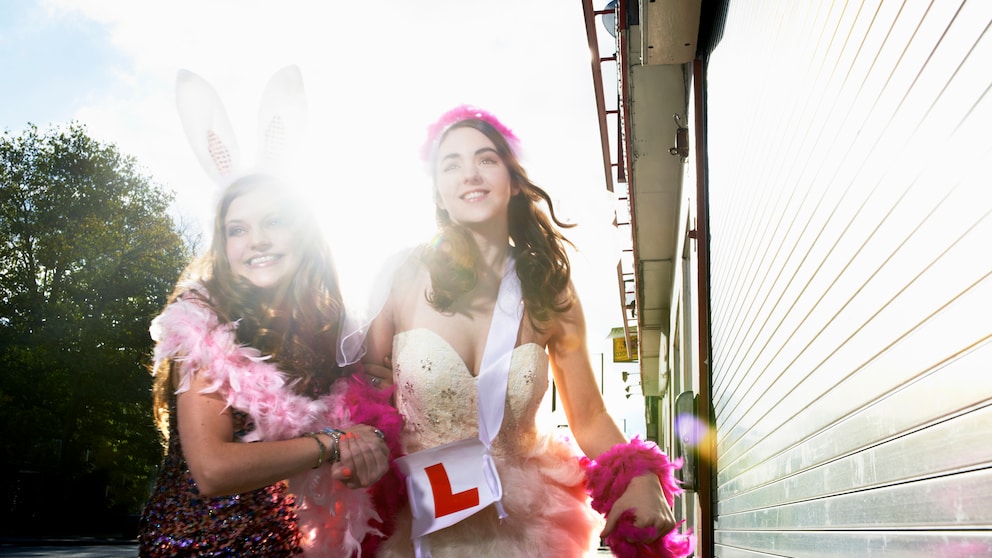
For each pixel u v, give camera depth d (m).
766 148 3.19
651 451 2.08
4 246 26.56
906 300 1.54
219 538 1.88
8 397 25.30
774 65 2.96
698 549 6.07
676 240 9.21
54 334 25.80
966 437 1.26
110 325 26.36
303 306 2.11
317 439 1.89
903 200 1.54
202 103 2.14
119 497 30.72
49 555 15.81
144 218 28.38
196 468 1.78
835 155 2.09
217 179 2.13
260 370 1.92
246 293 2.05
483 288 2.25
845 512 2.09
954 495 1.32
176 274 27.70
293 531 2.01
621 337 16.92
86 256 26.70
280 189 2.11
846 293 2.01
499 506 2.06
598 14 5.84
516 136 2.34
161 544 1.87
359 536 2.05
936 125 1.35
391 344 2.25
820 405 2.37
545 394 2.28
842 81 2.00
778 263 3.03
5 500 26.89
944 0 1.31
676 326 10.60
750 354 3.86
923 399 1.46
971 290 1.22
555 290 2.30
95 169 27.89
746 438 4.04
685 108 6.46
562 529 2.18
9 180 27.03
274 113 2.15
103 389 26.48
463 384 2.13
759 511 3.64
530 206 2.39
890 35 1.61
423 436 2.17
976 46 1.17
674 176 7.79
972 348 1.22
